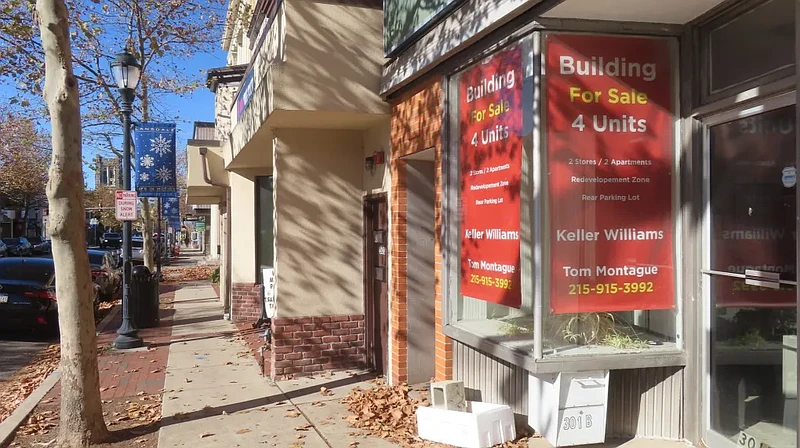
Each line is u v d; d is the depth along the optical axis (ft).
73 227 17.53
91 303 18.10
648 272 15.46
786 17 12.48
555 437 15.07
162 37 47.44
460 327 18.90
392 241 22.88
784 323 12.98
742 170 13.94
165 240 138.62
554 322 15.43
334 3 22.31
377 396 21.26
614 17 14.82
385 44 22.43
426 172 22.70
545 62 14.99
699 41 15.08
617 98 15.34
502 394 18.04
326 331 25.29
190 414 20.29
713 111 14.42
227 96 47.75
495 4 15.66
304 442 17.39
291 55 21.75
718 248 14.76
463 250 18.92
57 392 24.53
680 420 15.57
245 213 40.88
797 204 10.39
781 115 12.84
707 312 14.93
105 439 18.06
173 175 40.22
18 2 37.32
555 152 15.03
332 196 25.41
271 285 38.58
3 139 81.82
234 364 28.12
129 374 26.76
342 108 22.31
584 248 15.23
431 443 16.70
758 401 13.62
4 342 37.68
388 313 24.14
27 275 40.34
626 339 16.02
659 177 15.53
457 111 18.99
